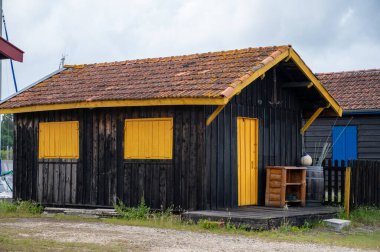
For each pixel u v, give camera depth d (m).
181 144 16.95
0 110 19.70
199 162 16.66
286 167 18.12
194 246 12.52
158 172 17.30
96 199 18.45
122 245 12.37
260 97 18.80
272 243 13.30
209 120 16.59
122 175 17.97
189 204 16.75
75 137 18.95
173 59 19.58
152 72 18.88
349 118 27.03
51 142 19.47
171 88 16.88
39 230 14.30
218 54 18.75
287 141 19.83
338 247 13.13
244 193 18.06
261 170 18.69
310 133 27.67
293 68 18.77
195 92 16.08
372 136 26.58
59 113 19.34
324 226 16.41
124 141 17.97
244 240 13.57
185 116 16.92
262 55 17.61
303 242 13.63
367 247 13.33
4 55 13.25
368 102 26.42
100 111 18.50
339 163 27.03
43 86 20.33
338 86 28.61
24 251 11.31
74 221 16.50
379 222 17.73
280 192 18.03
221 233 14.52
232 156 17.59
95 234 13.83
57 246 11.96
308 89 19.72
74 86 19.58
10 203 19.78
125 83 18.53
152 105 16.83
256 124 18.62
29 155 19.94
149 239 13.28
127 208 17.58
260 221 14.86
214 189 16.89
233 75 16.58
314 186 19.53
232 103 17.69
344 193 19.25
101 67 20.77
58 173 19.27
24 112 19.67
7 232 13.80
